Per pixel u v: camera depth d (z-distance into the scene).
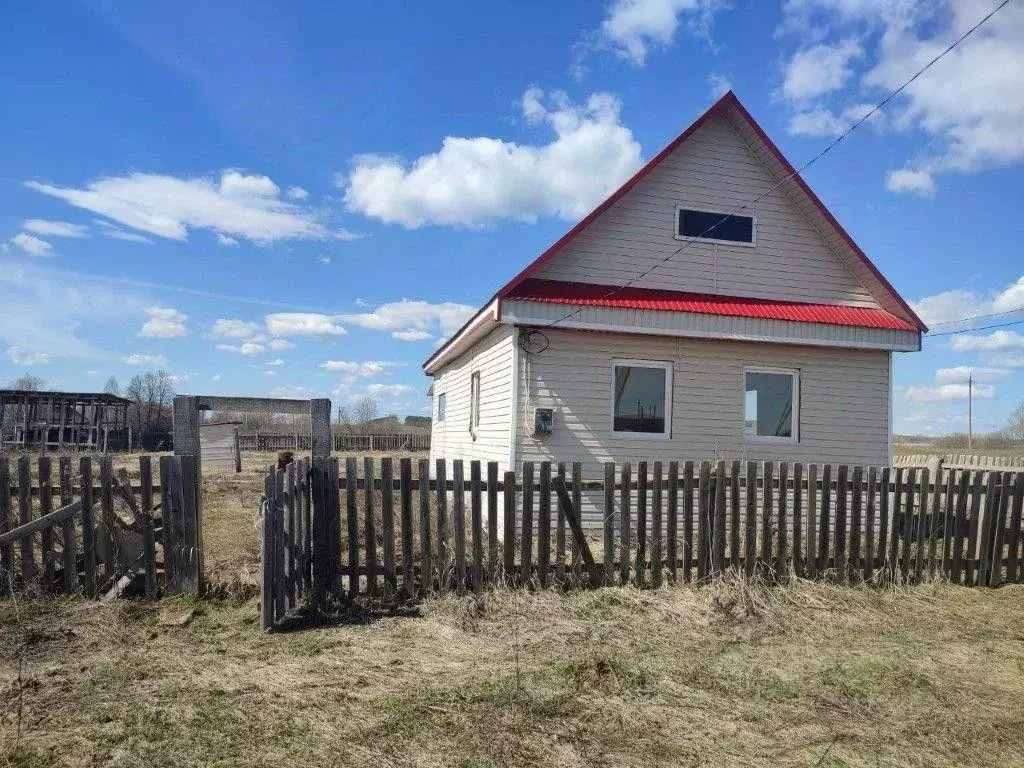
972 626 6.35
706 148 11.51
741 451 11.12
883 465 11.61
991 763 3.85
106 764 3.56
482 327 11.38
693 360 11.01
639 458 10.70
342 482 6.49
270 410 7.46
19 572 6.23
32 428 37.34
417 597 6.45
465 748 3.77
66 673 4.71
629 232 11.09
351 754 3.68
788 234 11.74
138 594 6.39
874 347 11.15
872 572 7.47
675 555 6.95
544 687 4.61
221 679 4.63
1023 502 8.05
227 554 7.91
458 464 6.55
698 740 3.98
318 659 5.02
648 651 5.40
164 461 6.38
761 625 6.10
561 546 6.74
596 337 10.64
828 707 4.48
